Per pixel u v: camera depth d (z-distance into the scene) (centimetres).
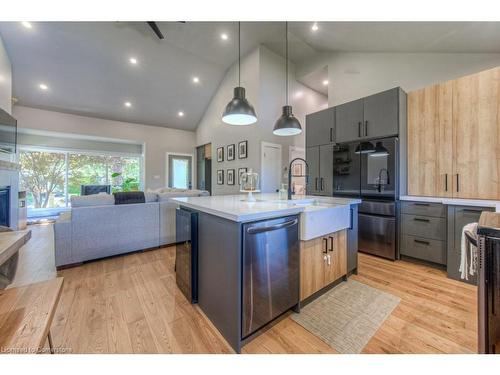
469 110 247
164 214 335
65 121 580
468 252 109
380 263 279
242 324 136
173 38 444
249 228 139
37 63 441
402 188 292
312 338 147
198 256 184
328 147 370
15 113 521
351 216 237
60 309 177
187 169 786
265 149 489
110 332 151
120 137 659
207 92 631
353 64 428
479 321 94
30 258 290
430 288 214
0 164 294
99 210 278
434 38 300
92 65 473
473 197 245
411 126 295
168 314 172
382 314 173
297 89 557
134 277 237
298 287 175
